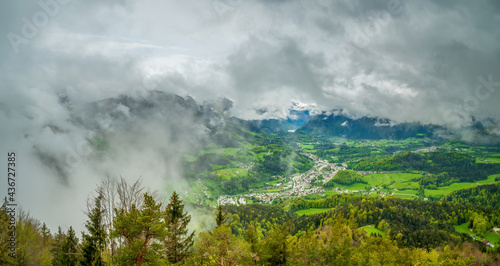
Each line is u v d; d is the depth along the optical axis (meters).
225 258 36.84
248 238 56.72
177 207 47.88
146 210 32.12
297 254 59.91
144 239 31.61
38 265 57.38
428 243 128.50
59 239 62.72
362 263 65.06
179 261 45.94
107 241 45.00
